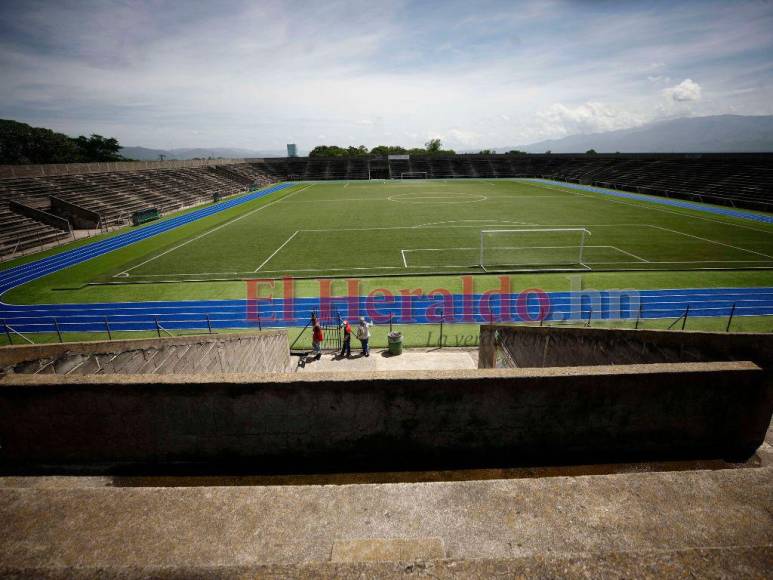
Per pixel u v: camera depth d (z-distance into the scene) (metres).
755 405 3.22
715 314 15.06
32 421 3.27
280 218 36.41
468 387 3.13
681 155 62.16
